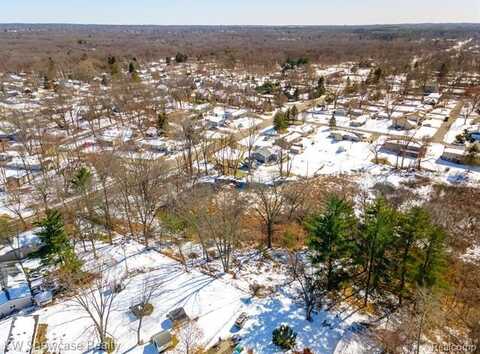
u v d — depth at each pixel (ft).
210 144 206.49
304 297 87.81
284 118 231.30
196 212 111.96
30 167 171.63
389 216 78.02
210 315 82.17
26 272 92.99
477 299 87.30
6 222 117.19
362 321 80.02
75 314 82.84
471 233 118.52
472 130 222.48
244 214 128.88
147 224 122.21
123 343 74.59
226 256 101.45
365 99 306.35
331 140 219.00
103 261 102.47
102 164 144.05
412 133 223.10
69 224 121.39
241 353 71.51
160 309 83.97
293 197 129.80
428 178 163.43
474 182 158.30
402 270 77.20
